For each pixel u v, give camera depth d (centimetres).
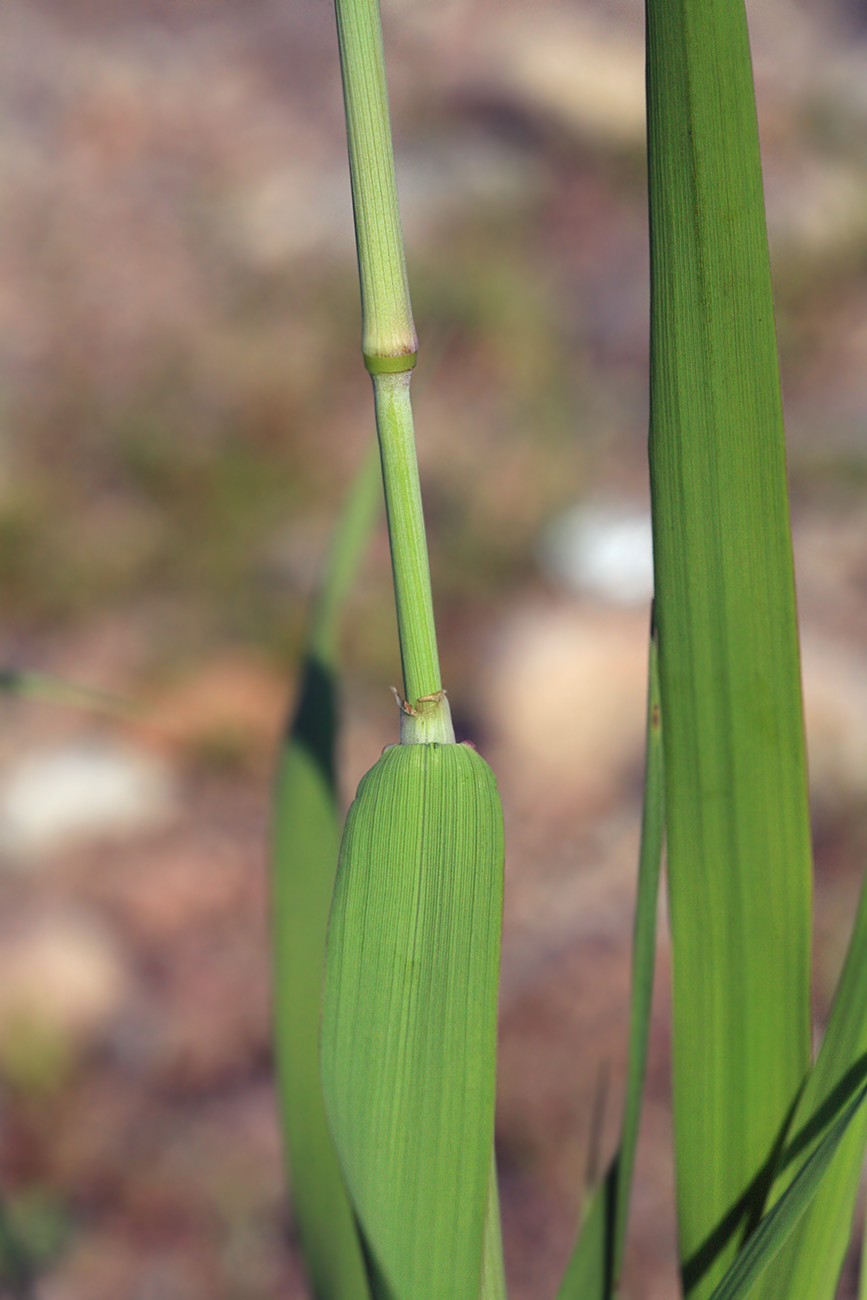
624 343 237
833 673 152
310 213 272
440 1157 40
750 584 40
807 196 267
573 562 187
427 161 286
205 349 240
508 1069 117
